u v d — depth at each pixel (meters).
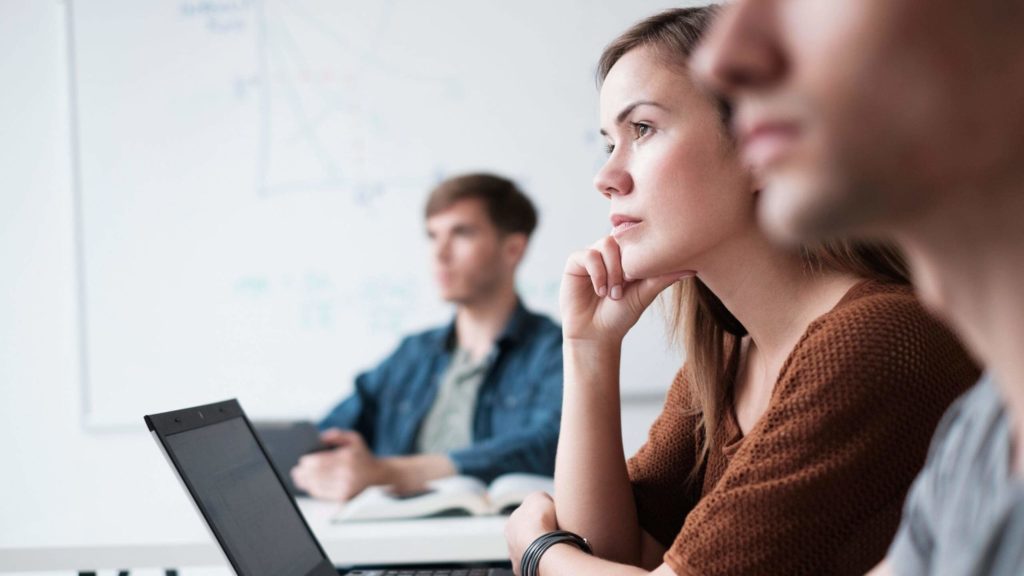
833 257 0.86
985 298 0.32
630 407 2.67
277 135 2.78
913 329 0.75
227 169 2.78
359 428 2.71
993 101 0.28
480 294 2.72
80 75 2.80
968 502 0.36
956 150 0.29
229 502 0.88
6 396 2.78
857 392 0.74
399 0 2.76
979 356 0.34
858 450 0.74
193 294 2.78
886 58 0.28
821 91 0.29
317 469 2.47
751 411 0.98
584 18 2.72
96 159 2.79
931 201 0.30
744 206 0.85
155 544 1.50
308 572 0.99
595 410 1.05
